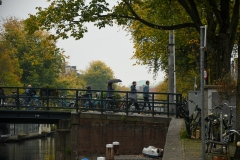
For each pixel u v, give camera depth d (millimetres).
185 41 50406
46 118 40875
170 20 39000
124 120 38469
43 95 41750
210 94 26438
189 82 64875
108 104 39625
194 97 31484
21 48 103188
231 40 32469
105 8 34031
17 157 60125
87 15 33938
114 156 32312
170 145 25578
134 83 39500
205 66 45031
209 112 26438
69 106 42688
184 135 28734
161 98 89062
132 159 30281
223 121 22828
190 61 58906
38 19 34500
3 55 89812
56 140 40094
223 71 30156
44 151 69500
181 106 36812
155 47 58125
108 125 39062
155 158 30266
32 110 40938
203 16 41625
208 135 21578
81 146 39688
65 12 34156
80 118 39812
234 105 26250
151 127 37781
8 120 43156
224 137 20359
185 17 39750
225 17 32000
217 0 34812
